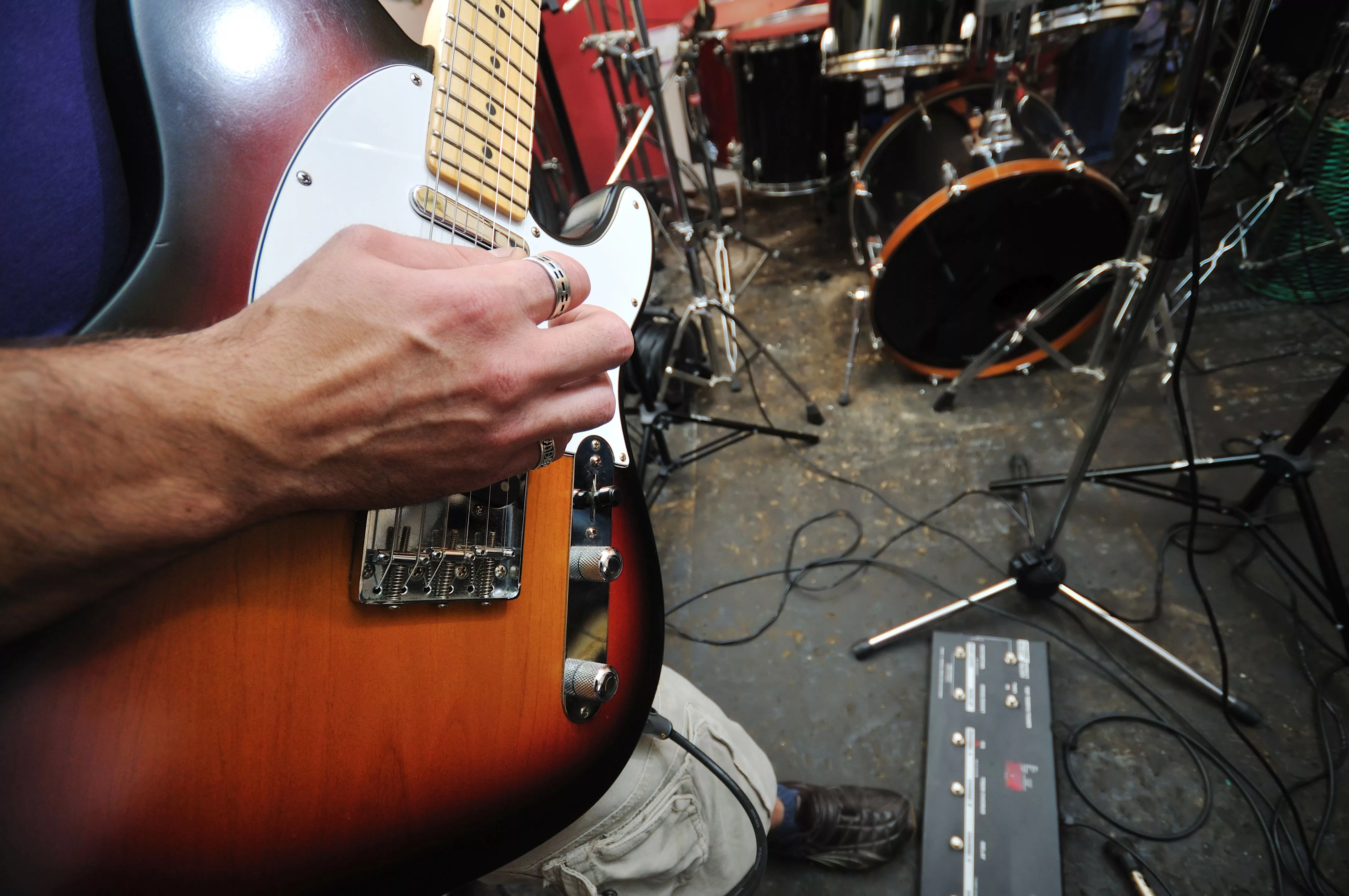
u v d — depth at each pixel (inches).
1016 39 64.7
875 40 69.7
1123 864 41.2
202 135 15.9
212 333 12.8
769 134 97.7
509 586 21.3
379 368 13.4
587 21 116.9
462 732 20.2
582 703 24.1
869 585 61.2
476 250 17.5
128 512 11.4
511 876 29.4
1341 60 69.7
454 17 22.9
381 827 18.3
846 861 43.4
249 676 15.3
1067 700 50.4
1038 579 52.8
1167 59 103.6
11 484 10.4
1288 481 49.5
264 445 12.5
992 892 41.0
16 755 12.6
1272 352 73.5
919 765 48.7
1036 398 76.4
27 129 15.1
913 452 73.2
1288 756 45.1
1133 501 62.5
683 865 30.2
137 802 13.9
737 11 84.3
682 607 62.6
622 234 32.2
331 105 18.4
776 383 87.3
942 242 68.8
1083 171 62.5
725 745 33.2
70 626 12.9
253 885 15.9
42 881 13.1
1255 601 53.4
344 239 14.2
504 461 16.8
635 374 64.7
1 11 14.9
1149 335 72.3
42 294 15.3
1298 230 76.2
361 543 16.9
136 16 15.5
